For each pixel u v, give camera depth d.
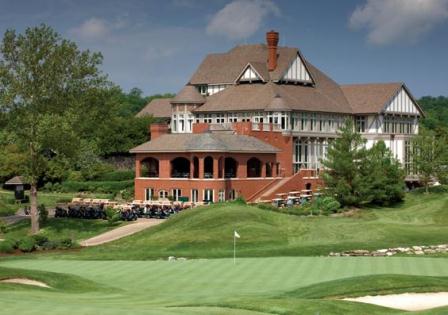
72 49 67.12
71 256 47.72
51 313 23.66
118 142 116.56
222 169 78.12
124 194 91.25
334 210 75.69
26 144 66.50
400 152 106.00
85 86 68.19
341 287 30.92
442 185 94.50
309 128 97.31
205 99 102.00
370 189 79.06
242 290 32.44
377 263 40.34
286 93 97.12
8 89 64.44
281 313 26.11
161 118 126.38
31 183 66.19
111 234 61.66
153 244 53.81
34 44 65.50
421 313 25.62
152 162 87.75
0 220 71.44
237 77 102.12
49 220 70.62
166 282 34.97
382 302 29.44
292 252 47.56
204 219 59.84
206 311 25.33
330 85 109.69
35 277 34.16
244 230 56.09
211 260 42.47
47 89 66.38
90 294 31.22
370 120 106.31
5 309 24.42
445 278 33.28
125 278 36.41
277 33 100.56
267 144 85.56
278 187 83.94
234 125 87.25
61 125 63.59
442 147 91.12
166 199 78.62
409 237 55.06
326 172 80.94
